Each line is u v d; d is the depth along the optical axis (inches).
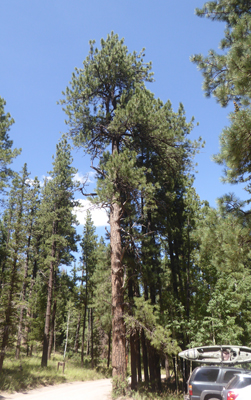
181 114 768.3
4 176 927.7
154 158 862.5
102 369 1409.9
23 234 816.9
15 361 966.4
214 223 366.3
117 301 636.1
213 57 430.0
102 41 836.6
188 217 806.5
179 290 845.2
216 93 389.4
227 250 340.2
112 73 813.2
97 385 885.8
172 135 711.1
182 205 879.1
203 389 385.1
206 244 362.9
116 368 588.7
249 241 342.0
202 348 465.4
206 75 437.7
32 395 636.7
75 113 762.2
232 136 320.2
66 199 1197.1
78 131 804.6
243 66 325.7
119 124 717.9
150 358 776.3
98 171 760.3
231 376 385.4
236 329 589.0
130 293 772.0
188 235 789.2
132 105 697.6
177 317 682.2
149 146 795.4
